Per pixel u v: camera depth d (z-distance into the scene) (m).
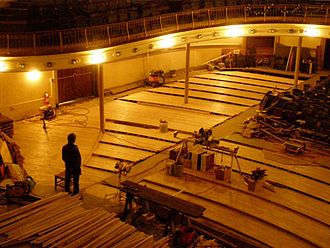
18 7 21.05
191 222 12.75
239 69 32.19
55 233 10.24
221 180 15.18
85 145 18.14
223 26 24.06
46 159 16.80
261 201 14.08
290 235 12.41
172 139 19.00
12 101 21.08
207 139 16.53
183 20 22.31
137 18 21.97
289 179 15.52
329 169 16.44
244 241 11.98
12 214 10.86
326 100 21.05
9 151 15.37
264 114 19.77
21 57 16.77
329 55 33.50
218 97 25.34
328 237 12.27
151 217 12.47
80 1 23.58
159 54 29.94
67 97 24.38
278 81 29.25
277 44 33.72
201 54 32.81
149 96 25.45
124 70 27.42
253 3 27.86
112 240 10.14
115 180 15.23
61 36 17.42
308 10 24.61
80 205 11.56
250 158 17.08
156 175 15.59
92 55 18.42
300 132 18.94
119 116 21.81
